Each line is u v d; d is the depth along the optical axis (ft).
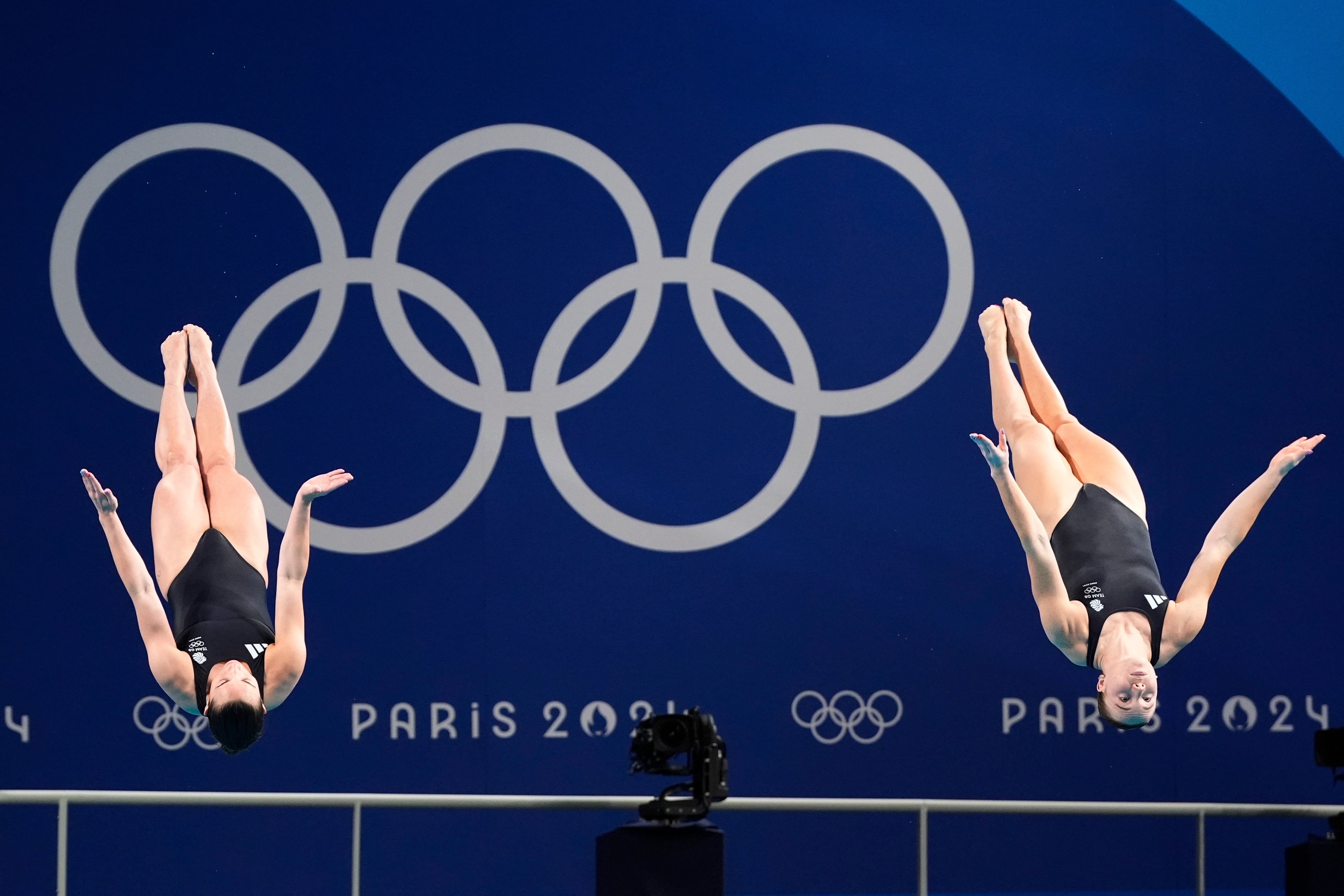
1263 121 82.64
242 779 79.25
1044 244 82.33
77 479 79.66
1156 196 82.38
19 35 80.53
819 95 82.69
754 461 81.97
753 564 81.66
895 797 80.79
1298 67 82.58
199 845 78.95
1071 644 75.51
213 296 80.84
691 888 54.24
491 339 81.82
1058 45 82.79
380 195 81.66
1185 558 81.56
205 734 79.20
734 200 82.43
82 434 79.87
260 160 81.35
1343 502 81.87
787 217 82.53
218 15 81.46
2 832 78.18
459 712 80.38
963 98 82.69
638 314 82.23
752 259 82.38
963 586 81.66
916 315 82.38
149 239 80.74
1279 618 81.61
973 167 82.48
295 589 75.05
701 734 55.98
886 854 80.69
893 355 82.33
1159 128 82.58
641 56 82.64
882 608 81.56
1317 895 56.54
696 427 82.02
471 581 81.00
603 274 82.23
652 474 81.82
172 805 60.70
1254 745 81.15
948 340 82.28
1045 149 82.53
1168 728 81.20
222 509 76.38
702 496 81.82
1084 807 59.21
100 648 79.05
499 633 80.84
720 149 82.48
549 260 82.12
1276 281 82.33
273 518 80.43
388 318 81.61
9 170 80.28
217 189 81.15
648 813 55.16
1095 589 75.82
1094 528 77.25
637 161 82.38
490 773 80.18
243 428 80.74
